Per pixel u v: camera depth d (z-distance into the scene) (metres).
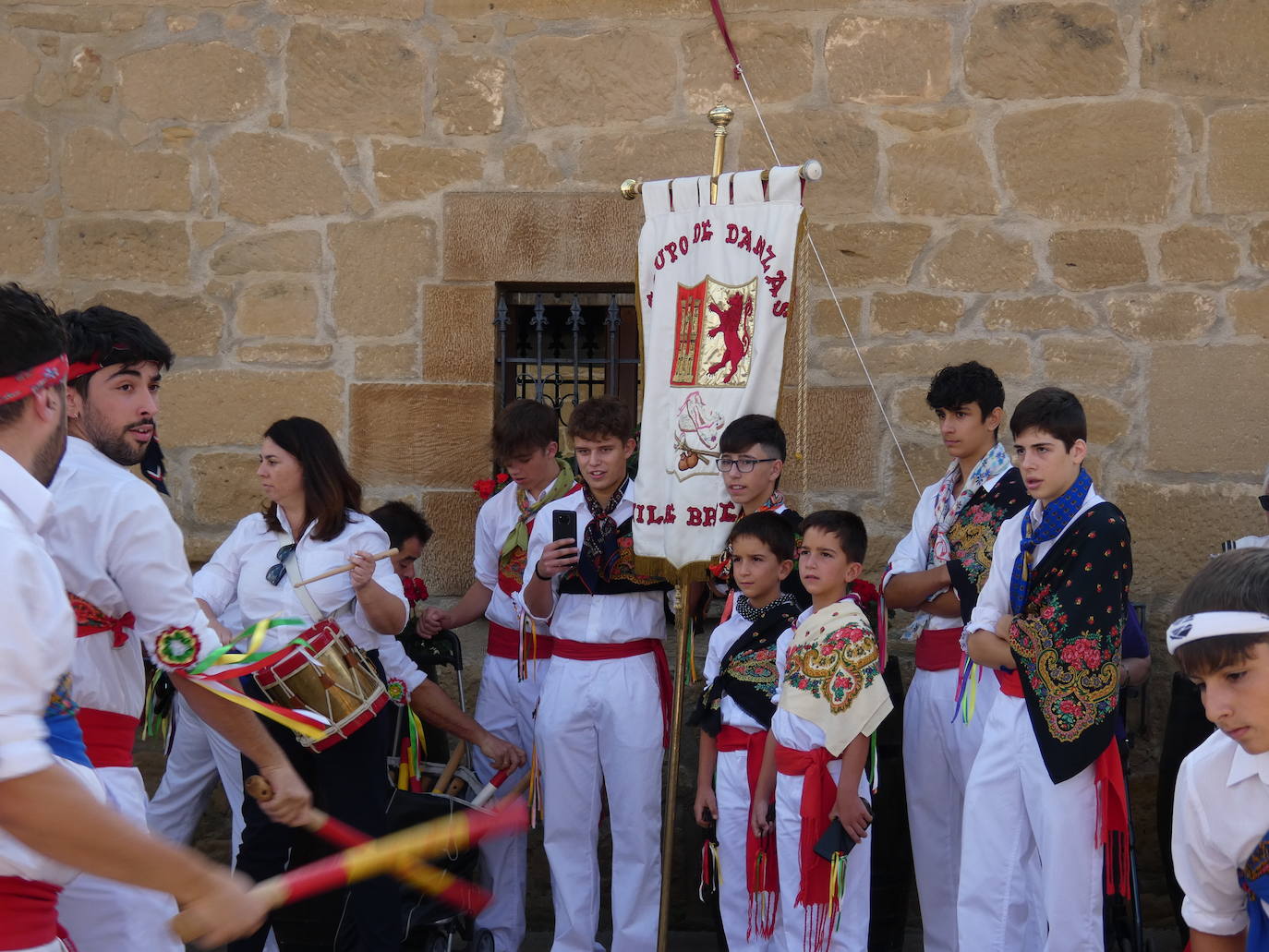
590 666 3.94
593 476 4.00
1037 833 3.29
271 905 1.97
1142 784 4.50
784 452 3.87
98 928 2.44
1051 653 3.23
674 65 4.76
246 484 4.85
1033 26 4.61
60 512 2.49
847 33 4.68
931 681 3.89
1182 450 4.55
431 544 4.83
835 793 3.44
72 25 4.83
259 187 4.83
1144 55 4.56
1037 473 3.32
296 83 4.81
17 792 1.68
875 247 4.68
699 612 4.19
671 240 4.05
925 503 4.04
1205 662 1.88
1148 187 4.56
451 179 4.82
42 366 2.06
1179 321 4.55
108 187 4.85
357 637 3.80
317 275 4.84
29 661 1.73
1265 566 1.87
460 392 4.83
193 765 4.22
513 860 4.16
